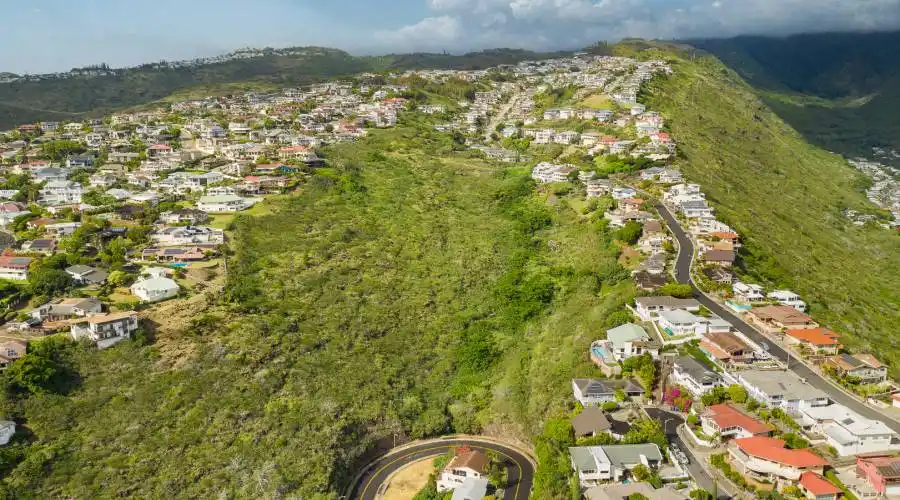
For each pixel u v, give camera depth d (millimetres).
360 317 140875
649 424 93500
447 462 105250
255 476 99438
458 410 121250
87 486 93125
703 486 82125
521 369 126500
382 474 106688
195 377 113438
